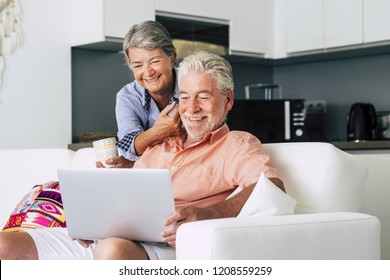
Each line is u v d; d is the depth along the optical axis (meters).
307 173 2.66
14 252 2.59
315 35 5.54
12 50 4.72
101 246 2.30
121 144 2.97
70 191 2.42
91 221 2.42
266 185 2.39
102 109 5.27
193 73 2.65
